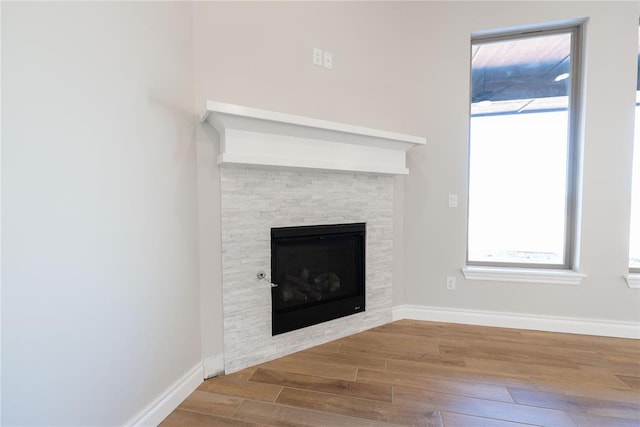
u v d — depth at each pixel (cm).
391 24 251
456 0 245
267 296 193
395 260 262
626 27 221
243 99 186
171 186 149
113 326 116
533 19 234
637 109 238
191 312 163
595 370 181
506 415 142
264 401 153
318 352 206
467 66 246
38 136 91
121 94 119
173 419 141
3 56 83
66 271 99
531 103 253
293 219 203
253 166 181
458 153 252
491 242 265
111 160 115
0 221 83
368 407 148
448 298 260
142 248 130
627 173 226
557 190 251
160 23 141
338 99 229
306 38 213
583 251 235
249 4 188
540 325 243
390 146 229
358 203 235
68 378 100
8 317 85
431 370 182
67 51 99
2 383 84
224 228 176
